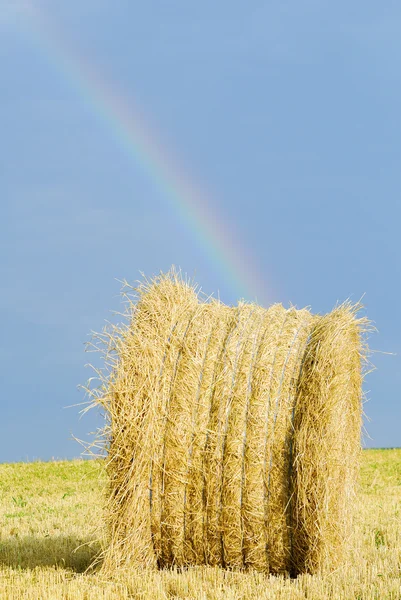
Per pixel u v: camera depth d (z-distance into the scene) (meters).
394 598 7.23
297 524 8.13
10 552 9.78
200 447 8.32
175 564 8.55
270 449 8.23
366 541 10.24
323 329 8.57
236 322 8.89
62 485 17.17
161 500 8.40
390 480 18.00
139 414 8.41
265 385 8.36
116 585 7.89
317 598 7.28
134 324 8.83
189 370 8.52
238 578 8.07
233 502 8.21
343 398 8.39
